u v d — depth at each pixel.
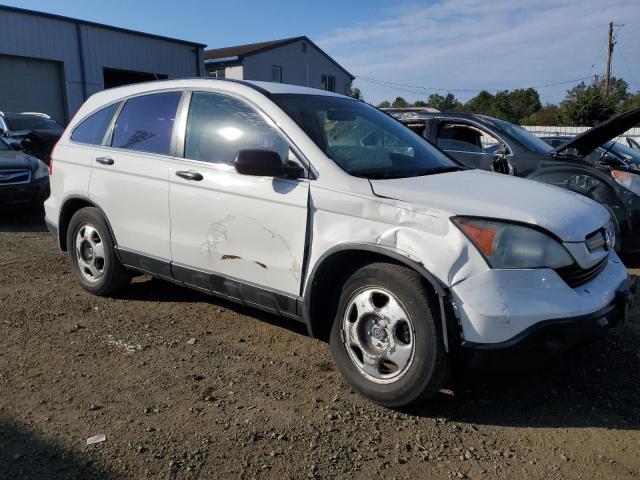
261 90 3.99
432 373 2.99
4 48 21.41
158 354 3.94
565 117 35.94
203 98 4.24
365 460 2.80
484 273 2.90
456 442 2.97
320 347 4.10
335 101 4.38
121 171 4.57
